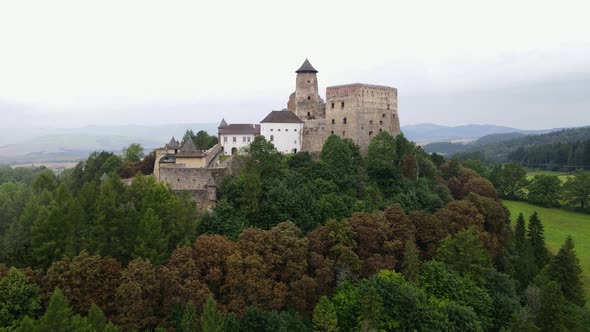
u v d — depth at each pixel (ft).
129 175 442.50
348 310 249.55
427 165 477.77
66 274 218.38
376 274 263.49
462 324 253.24
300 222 313.73
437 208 386.32
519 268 342.64
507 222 435.94
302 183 365.81
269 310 241.14
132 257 246.47
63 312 189.67
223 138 456.45
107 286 224.12
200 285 230.68
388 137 433.89
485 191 453.17
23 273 216.54
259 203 328.29
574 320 272.10
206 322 201.87
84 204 273.75
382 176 413.39
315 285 251.19
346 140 433.89
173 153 425.69
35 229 248.93
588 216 553.23
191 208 295.89
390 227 308.19
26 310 205.87
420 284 277.85
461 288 277.64
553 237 476.95
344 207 338.13
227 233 292.40
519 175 622.95
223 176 370.94
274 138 454.40
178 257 241.76
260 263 248.11
